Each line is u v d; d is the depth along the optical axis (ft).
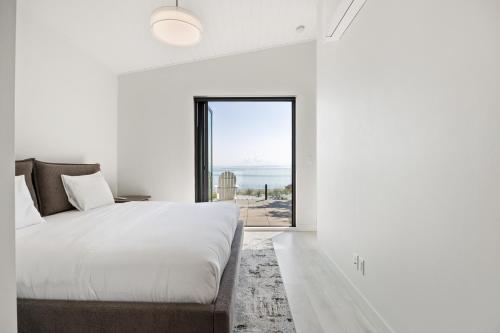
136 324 4.19
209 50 13.46
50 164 8.80
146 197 13.29
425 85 4.26
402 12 4.93
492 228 3.06
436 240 4.01
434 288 4.07
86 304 4.28
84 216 7.49
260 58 14.33
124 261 4.42
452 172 3.67
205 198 14.62
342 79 8.22
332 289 7.52
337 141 8.71
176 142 14.32
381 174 5.75
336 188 8.80
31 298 4.46
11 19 1.86
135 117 14.30
